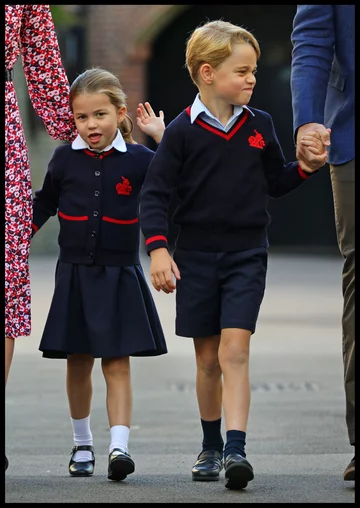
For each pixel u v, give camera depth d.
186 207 17.05
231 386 16.34
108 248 17.66
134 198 17.94
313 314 46.81
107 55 77.31
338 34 16.91
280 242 85.94
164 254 16.75
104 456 20.75
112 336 17.42
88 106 17.58
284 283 60.25
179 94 80.12
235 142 16.83
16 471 18.86
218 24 16.89
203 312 17.03
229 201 16.83
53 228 79.81
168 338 40.94
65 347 17.55
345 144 16.88
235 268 16.95
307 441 22.55
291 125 82.62
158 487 16.59
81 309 17.69
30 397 28.72
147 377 32.34
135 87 77.50
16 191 17.12
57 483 17.06
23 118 77.88
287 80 82.06
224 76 16.59
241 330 16.50
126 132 18.28
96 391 29.59
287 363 34.47
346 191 16.89
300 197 85.44
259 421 25.12
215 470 17.31
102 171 17.77
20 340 39.81
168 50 79.88
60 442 22.53
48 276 62.94
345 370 16.81
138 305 17.69
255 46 16.86
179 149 16.89
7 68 17.22
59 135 18.58
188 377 32.41
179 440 22.84
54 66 18.42
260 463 19.67
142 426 24.69
